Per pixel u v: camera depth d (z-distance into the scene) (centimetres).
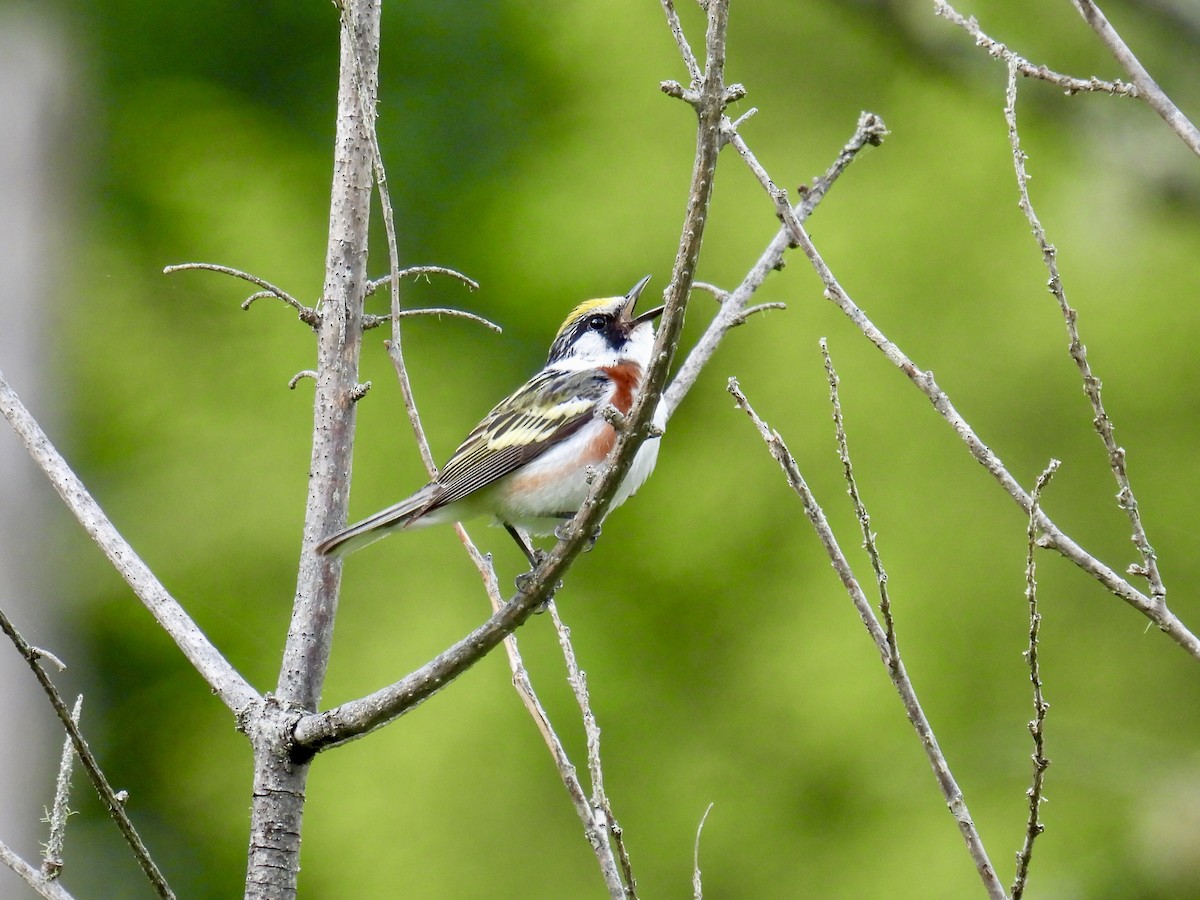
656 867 1433
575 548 523
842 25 1509
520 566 1514
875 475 1502
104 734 1582
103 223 1681
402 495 1517
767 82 1534
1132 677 1477
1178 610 1519
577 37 1655
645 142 1630
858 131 703
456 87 1695
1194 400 1521
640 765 1468
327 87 1745
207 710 1591
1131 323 1508
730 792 1452
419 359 1603
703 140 459
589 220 1594
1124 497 484
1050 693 1461
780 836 1438
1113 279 1500
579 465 729
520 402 744
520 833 1417
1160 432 1530
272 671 1516
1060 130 1438
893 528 1492
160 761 1590
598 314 806
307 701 570
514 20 1661
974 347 1514
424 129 1680
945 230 1515
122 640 1587
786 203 539
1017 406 1519
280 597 1525
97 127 1702
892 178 1531
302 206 1662
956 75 1431
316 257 1625
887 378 1498
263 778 552
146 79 1738
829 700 1459
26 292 1574
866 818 1433
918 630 1470
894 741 1428
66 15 1692
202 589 1521
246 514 1540
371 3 622
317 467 603
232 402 1588
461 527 636
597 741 536
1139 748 1245
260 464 1556
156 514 1543
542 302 1603
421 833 1408
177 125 1702
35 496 1502
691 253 477
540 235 1608
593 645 1512
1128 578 1506
